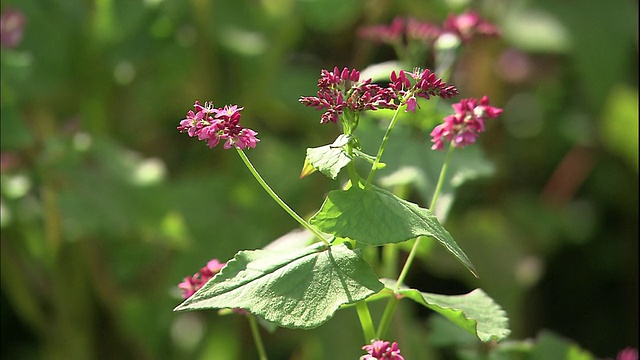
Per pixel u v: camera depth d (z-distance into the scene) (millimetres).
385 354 694
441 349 1039
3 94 963
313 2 1079
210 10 1104
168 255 1107
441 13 1094
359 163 868
